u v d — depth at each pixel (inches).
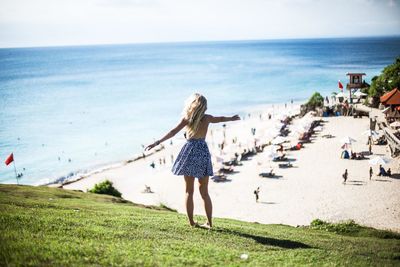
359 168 1433.3
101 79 6456.7
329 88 4387.3
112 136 2655.0
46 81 6368.1
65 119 3243.1
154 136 2615.7
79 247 185.5
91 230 234.5
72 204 446.6
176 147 2330.2
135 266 169.6
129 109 3617.1
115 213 353.7
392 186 1222.9
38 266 151.9
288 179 1403.8
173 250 208.2
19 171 1971.0
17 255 160.1
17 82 6299.2
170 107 3644.2
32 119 3267.7
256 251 236.7
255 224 499.2
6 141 2566.4
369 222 954.7
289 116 2511.1
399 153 1545.3
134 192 1528.1
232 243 249.0
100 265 164.6
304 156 1662.2
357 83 2532.0
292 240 295.6
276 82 5132.9
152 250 201.6
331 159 1576.0
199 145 245.3
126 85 5521.7
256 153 1835.6
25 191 563.5
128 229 256.8
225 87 4891.7
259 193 1293.1
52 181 1798.7
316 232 458.3
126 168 1945.1
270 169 1540.4
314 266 208.1
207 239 251.8
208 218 286.5
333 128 2074.3
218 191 1354.6
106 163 2063.2
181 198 1409.9
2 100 4387.3
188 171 250.5
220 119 247.4
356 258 241.4
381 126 1888.5
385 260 249.6
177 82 5620.1
